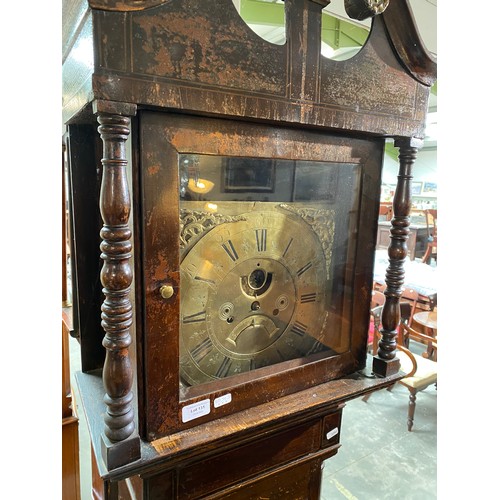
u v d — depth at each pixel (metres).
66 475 1.28
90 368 0.82
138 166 0.54
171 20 0.51
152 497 0.68
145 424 0.61
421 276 3.32
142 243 0.56
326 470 1.86
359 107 0.70
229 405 0.68
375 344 2.45
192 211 0.62
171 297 0.60
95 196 0.79
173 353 0.61
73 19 0.55
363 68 0.69
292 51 0.61
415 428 2.21
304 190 0.74
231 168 0.65
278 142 0.65
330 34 2.10
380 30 0.71
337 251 0.82
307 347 0.81
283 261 0.75
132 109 0.50
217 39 0.54
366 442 2.08
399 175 0.83
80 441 1.81
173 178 0.57
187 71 0.53
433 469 1.88
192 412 0.64
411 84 0.77
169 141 0.55
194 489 0.72
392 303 0.84
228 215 0.66
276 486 0.85
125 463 0.56
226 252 0.67
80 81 0.55
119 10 0.47
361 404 2.47
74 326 0.86
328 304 0.83
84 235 0.79
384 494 1.71
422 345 3.34
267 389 0.73
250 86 0.58
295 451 0.84
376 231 0.83
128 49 0.49
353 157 0.76
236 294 0.70
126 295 0.54
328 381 0.82
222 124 0.59
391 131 0.75
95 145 0.78
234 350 0.72
